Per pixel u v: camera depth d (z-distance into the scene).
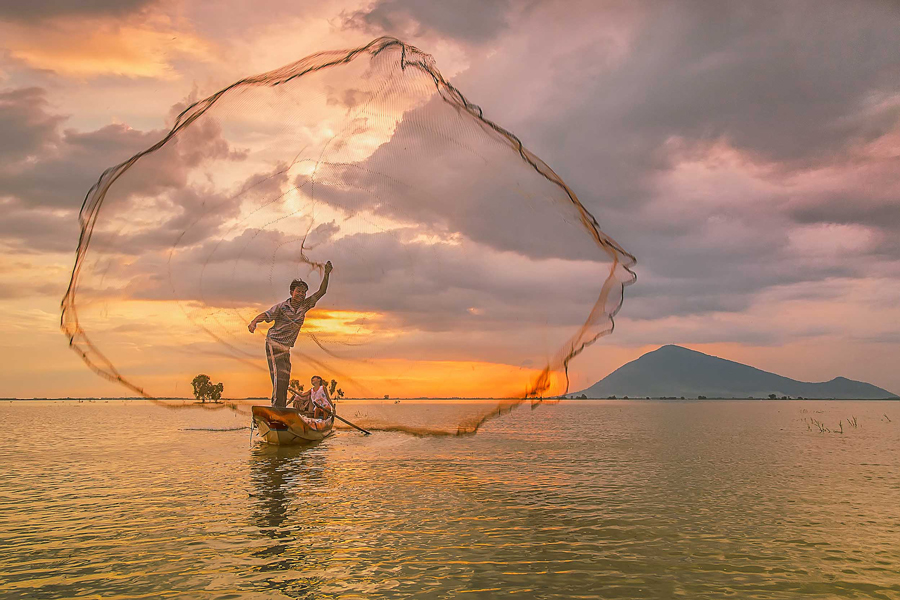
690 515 10.25
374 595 6.36
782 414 74.94
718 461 18.53
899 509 10.91
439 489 12.48
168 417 49.16
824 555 7.95
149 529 8.95
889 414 76.25
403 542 8.33
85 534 8.65
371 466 16.17
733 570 7.32
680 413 79.12
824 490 12.95
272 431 19.77
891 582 6.94
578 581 6.86
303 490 12.27
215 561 7.42
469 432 8.22
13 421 43.06
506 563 7.45
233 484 13.03
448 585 6.68
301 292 8.98
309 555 7.67
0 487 12.68
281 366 9.67
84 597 6.23
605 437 28.88
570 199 6.62
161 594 6.32
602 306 6.70
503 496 11.77
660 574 7.14
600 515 10.16
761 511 10.66
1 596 6.24
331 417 22.19
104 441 24.19
